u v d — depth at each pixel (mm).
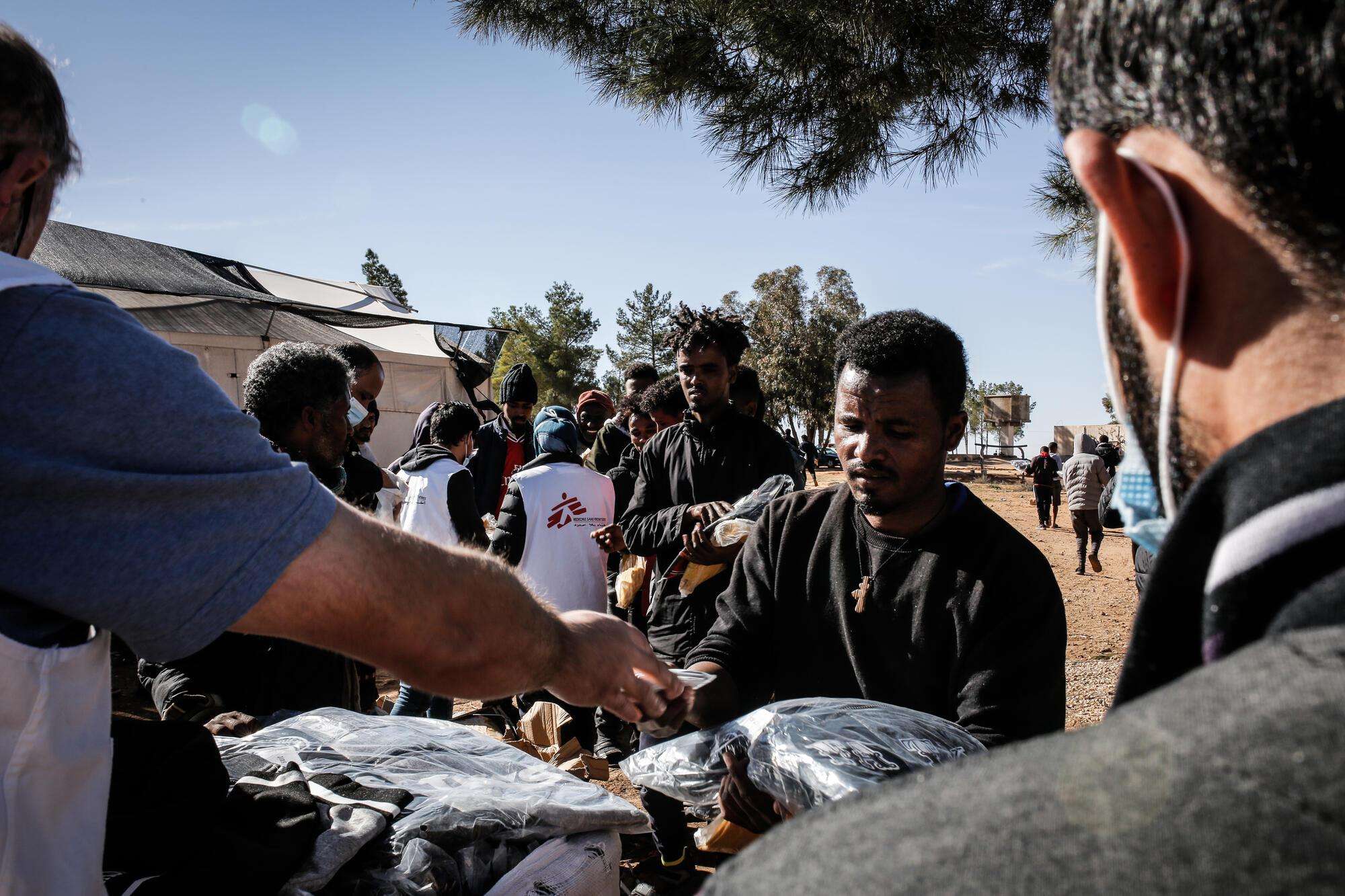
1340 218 392
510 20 4637
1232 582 401
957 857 350
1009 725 1510
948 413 1674
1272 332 419
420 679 1022
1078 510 10352
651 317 63812
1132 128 487
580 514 3967
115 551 819
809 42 4137
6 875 870
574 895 1459
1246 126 408
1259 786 320
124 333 879
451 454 4301
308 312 12008
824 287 46781
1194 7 428
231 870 1184
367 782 1562
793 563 1858
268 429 2457
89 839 960
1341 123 380
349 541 931
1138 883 316
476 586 1039
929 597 1648
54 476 805
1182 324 470
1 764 859
